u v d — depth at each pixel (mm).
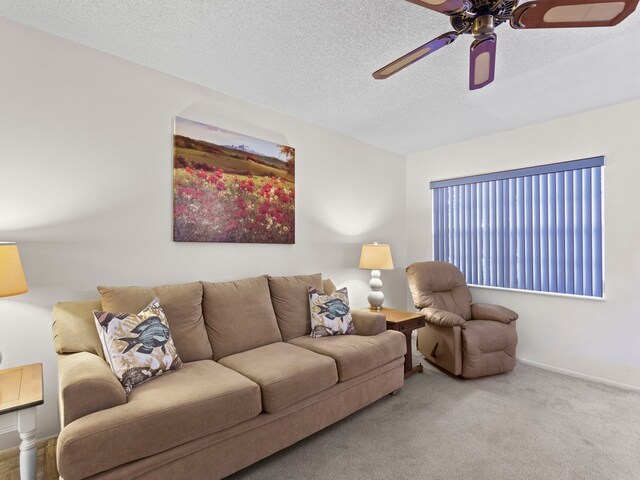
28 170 1949
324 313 2697
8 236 1889
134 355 1696
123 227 2281
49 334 2016
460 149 4082
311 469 1822
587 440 2100
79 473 1248
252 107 2967
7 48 1896
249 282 2635
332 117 3299
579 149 3184
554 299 3340
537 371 3289
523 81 2574
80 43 2125
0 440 1871
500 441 2086
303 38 2066
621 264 2955
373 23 1919
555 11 1312
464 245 4074
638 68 2385
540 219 3461
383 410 2480
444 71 2436
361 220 3990
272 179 3080
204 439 1574
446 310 3502
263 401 1785
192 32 2016
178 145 2514
